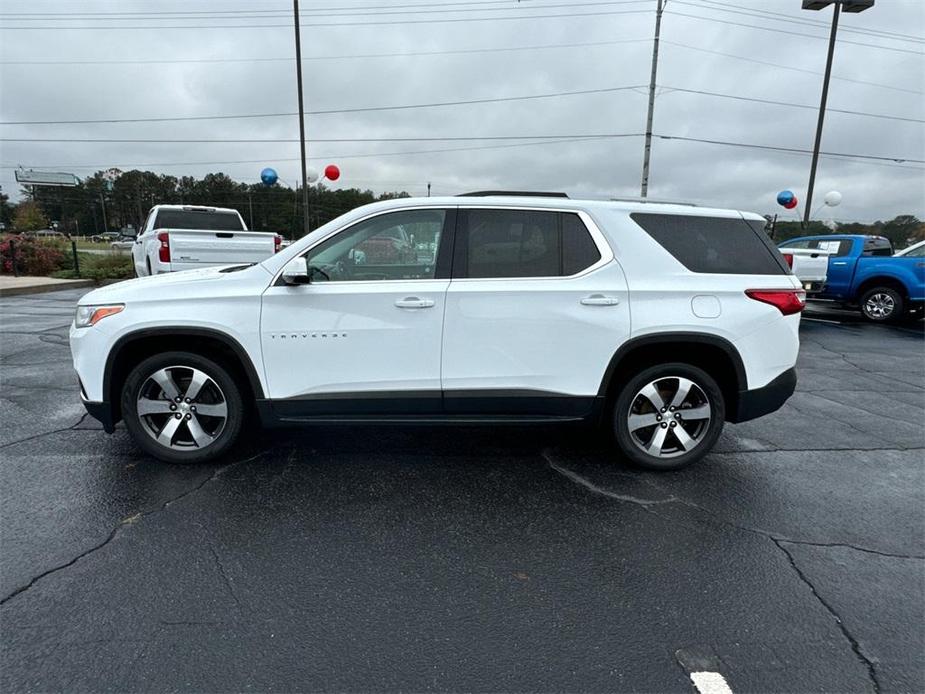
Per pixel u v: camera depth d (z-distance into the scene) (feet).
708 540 9.92
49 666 6.77
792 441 15.02
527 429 15.26
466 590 8.43
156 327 11.51
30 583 8.30
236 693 6.46
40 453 13.00
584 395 12.08
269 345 11.64
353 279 11.94
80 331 11.77
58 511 10.39
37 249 58.70
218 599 8.08
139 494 11.11
